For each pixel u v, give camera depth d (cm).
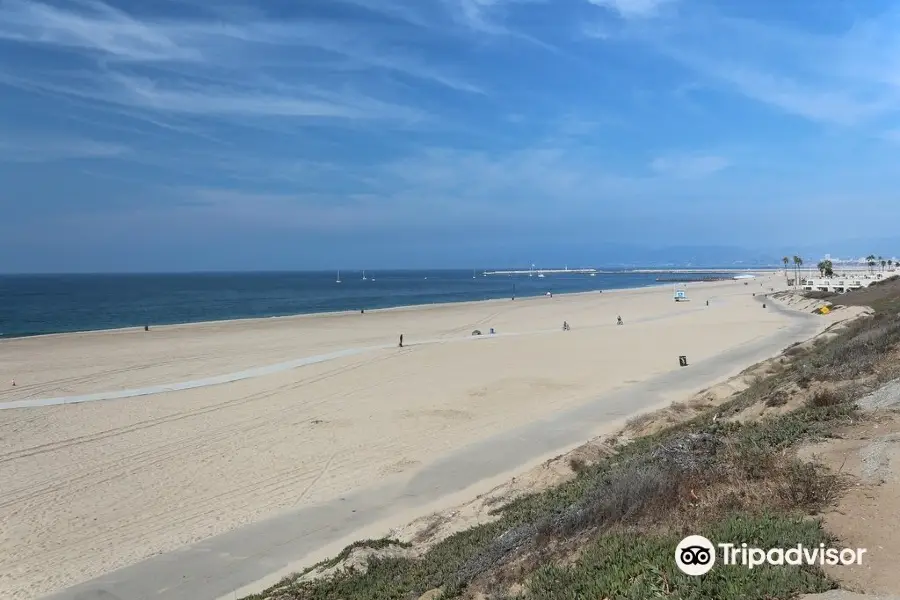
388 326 5375
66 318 6925
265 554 1126
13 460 1709
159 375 2984
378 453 1741
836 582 452
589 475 1148
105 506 1386
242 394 2547
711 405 1853
